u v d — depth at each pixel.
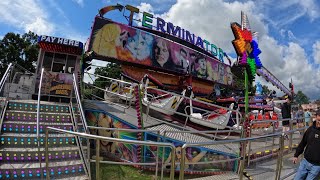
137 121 9.73
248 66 10.27
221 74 25.84
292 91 24.17
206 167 8.11
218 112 11.65
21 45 40.25
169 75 21.11
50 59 11.91
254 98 19.69
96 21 16.23
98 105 11.48
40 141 7.94
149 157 8.20
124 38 17.44
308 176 5.98
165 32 20.70
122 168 8.21
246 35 10.31
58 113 9.46
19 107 9.10
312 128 6.08
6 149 7.30
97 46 16.05
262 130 13.76
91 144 8.91
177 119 11.76
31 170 6.82
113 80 13.77
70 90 11.42
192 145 4.50
